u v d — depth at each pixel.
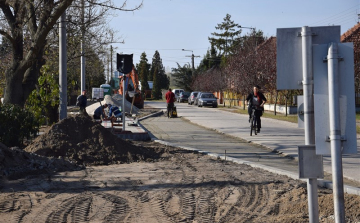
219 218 8.99
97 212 9.45
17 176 13.16
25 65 20.69
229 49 116.25
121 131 24.44
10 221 8.77
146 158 17.09
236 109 66.38
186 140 24.92
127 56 24.44
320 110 5.20
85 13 23.91
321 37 5.52
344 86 5.07
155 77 153.38
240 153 19.30
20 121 18.69
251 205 9.93
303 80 5.53
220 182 12.41
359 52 44.88
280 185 11.79
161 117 48.34
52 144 16.50
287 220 8.54
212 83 92.81
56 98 27.16
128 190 11.49
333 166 5.05
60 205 9.98
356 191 10.20
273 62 47.53
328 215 8.60
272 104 58.38
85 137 17.28
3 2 20.19
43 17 19.84
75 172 14.15
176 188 11.73
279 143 22.52
